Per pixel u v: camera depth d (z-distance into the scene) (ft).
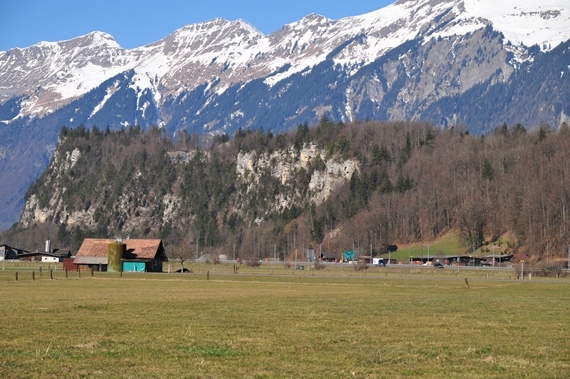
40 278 517.96
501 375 140.67
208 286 433.07
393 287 444.14
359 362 152.05
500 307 283.79
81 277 548.72
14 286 406.62
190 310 255.91
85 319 221.46
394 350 166.81
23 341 172.96
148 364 147.43
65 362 148.46
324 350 165.78
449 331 201.57
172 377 136.05
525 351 167.73
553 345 177.27
